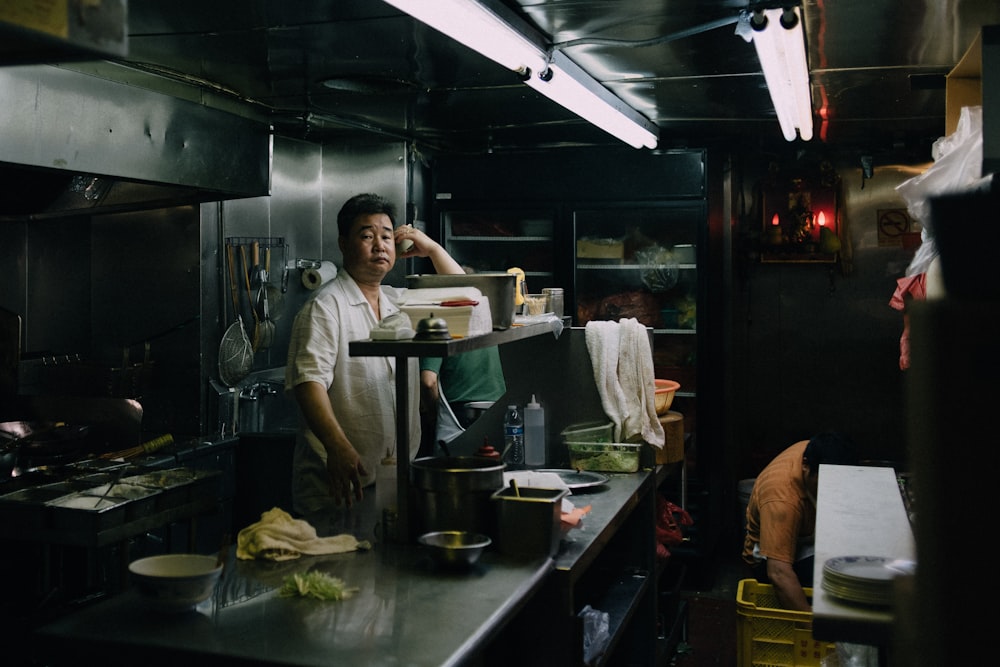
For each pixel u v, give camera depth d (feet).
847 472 10.16
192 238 15.43
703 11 10.01
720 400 18.70
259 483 15.35
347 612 6.26
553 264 18.83
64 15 1.75
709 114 16.43
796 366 20.75
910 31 10.82
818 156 20.10
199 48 11.87
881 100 15.10
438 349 7.47
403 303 8.82
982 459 1.24
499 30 9.50
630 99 15.10
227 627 5.96
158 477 10.80
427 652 5.55
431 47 11.64
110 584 12.87
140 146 12.64
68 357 15.67
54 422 13.93
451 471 7.80
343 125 16.81
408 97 14.84
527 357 11.96
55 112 11.35
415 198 19.08
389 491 8.13
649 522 11.60
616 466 11.37
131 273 15.81
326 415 9.20
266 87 14.20
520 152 18.78
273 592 6.70
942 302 1.28
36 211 15.01
